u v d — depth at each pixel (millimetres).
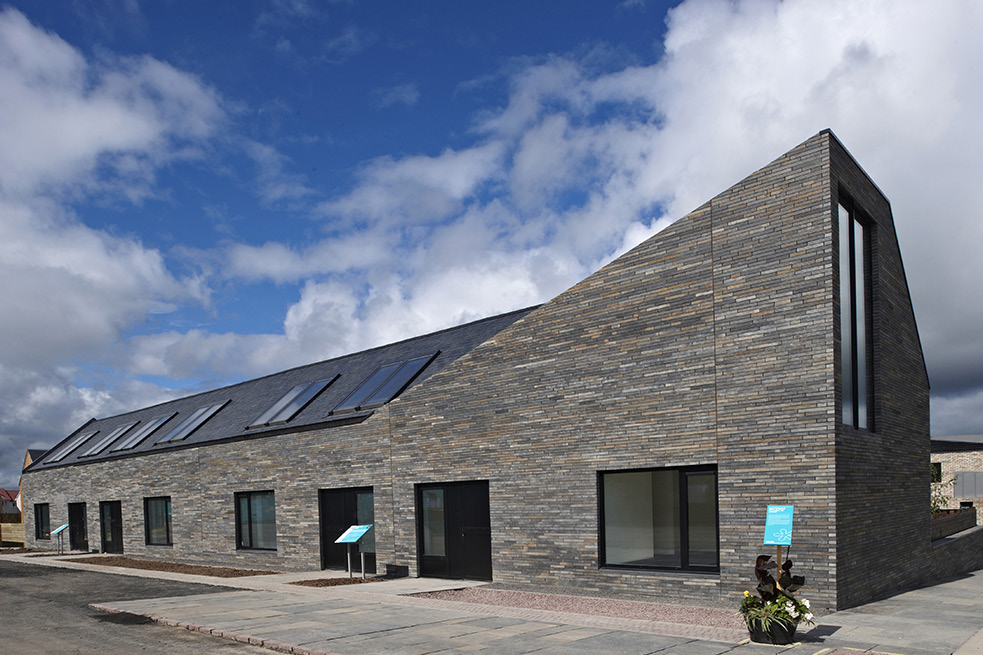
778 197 10961
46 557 25969
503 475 14047
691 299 11742
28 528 34531
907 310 14750
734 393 11133
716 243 11547
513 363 14125
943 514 19594
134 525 25953
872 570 11383
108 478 27781
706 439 11359
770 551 10570
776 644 8367
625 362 12461
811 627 8445
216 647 9039
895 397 13398
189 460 23203
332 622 10320
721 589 11008
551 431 13383
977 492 33031
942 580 14969
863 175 12367
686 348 11727
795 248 10727
